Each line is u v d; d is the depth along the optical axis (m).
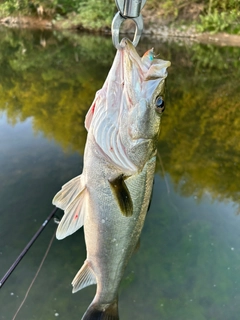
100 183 0.30
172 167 1.12
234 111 1.60
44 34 3.35
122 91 0.28
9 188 0.92
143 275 0.72
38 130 1.26
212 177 1.06
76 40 3.12
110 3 3.46
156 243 0.80
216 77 2.13
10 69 2.08
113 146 0.29
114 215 0.30
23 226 0.80
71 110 1.48
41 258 0.73
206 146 1.26
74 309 0.64
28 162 1.03
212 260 0.76
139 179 0.30
